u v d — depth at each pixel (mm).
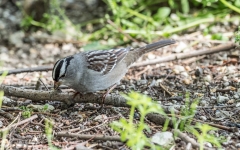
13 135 8562
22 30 17188
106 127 8781
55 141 8312
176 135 8016
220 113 9312
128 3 14648
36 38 16641
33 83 12062
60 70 9484
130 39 14672
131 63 10766
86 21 17531
